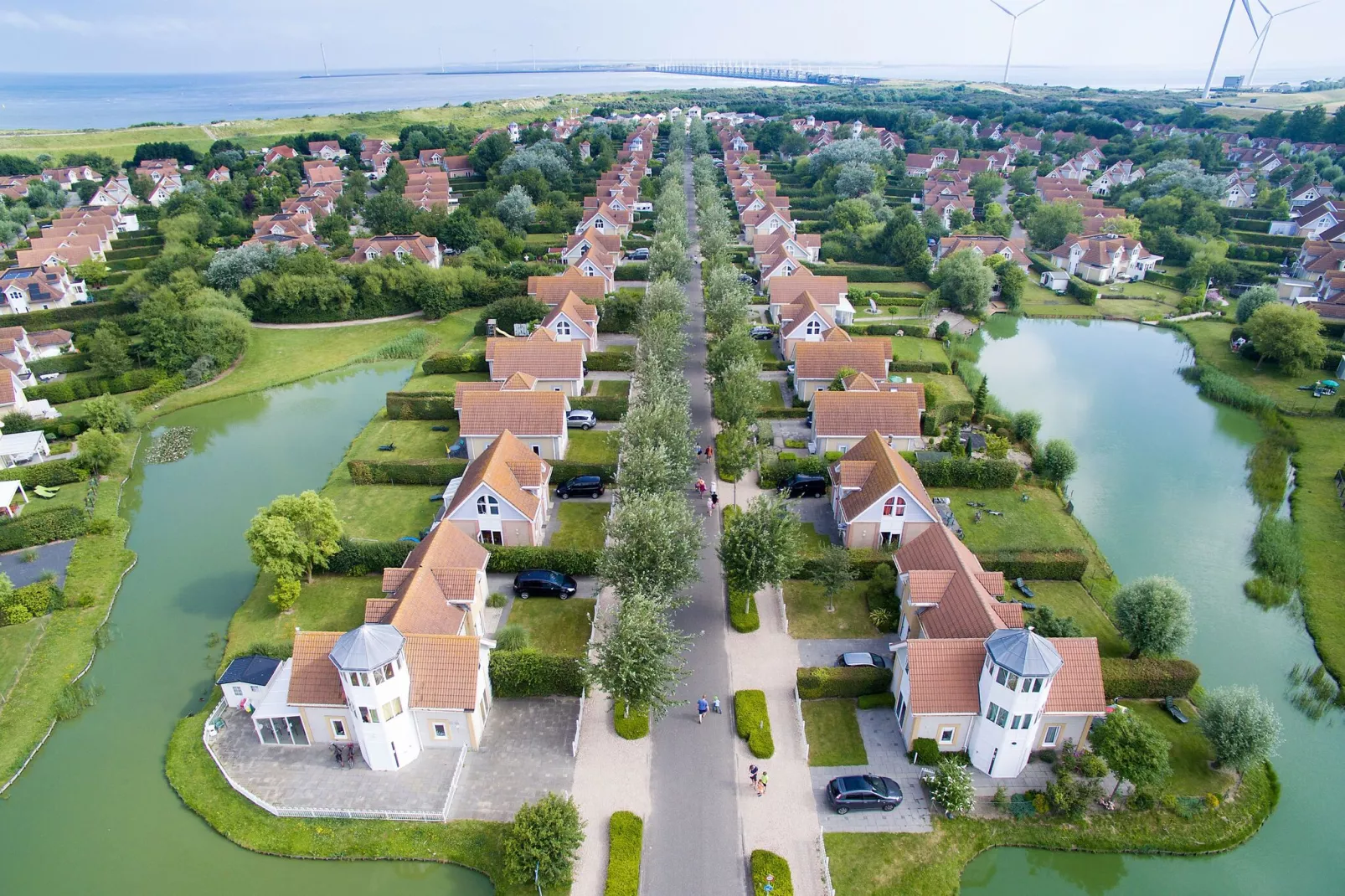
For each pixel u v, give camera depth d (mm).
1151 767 43156
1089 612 59812
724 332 105125
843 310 119438
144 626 60156
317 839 42750
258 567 67125
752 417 80812
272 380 105875
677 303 106062
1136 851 42656
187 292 118062
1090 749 46906
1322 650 57844
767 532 55719
